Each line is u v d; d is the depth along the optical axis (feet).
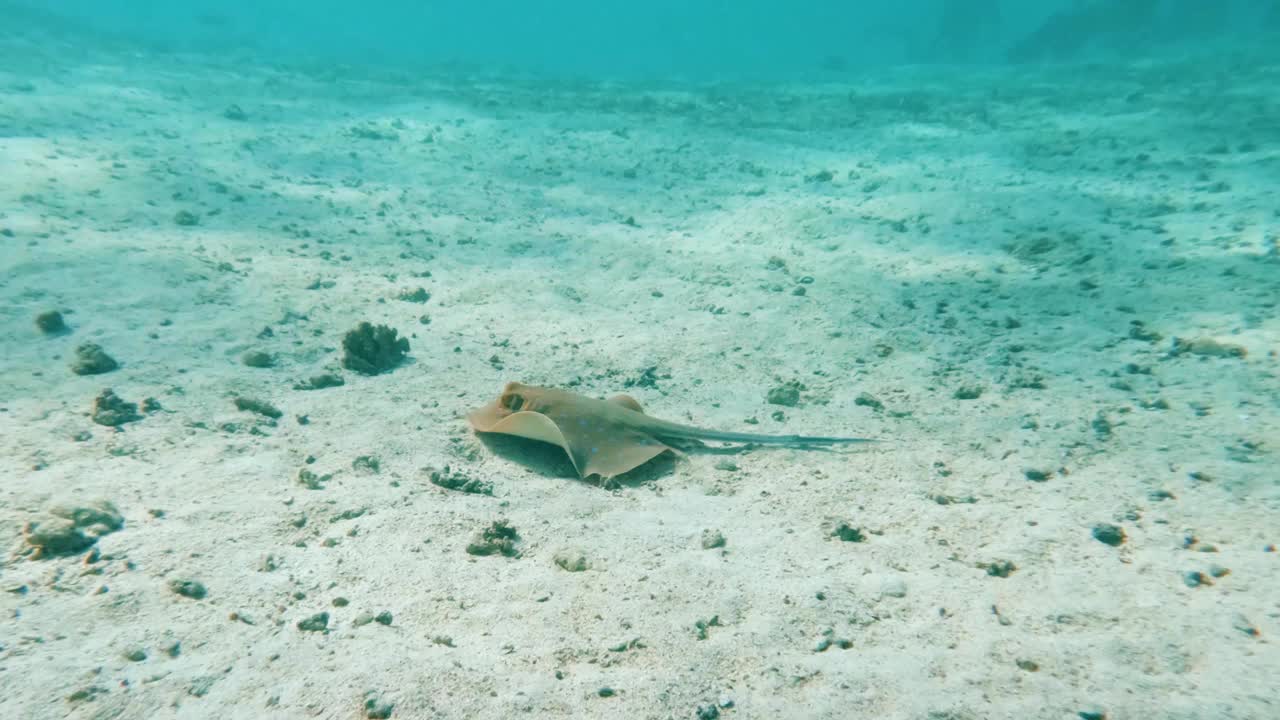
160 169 7.77
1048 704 2.06
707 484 3.36
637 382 4.43
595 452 3.38
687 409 4.12
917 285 5.80
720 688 2.17
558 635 2.36
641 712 2.09
